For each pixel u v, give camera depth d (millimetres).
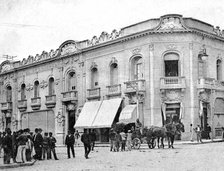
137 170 13992
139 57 35406
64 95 42188
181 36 33938
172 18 33969
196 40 34312
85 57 40812
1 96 54500
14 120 50969
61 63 43875
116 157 20344
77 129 40531
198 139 30562
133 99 34938
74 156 21375
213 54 36344
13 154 18594
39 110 46750
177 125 26703
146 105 34031
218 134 36062
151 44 34062
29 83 49062
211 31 36469
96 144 35781
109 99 37469
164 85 33500
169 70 34500
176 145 28266
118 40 36594
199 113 33656
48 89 45750
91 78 40062
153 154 21125
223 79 37312
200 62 35219
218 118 36375
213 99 35406
